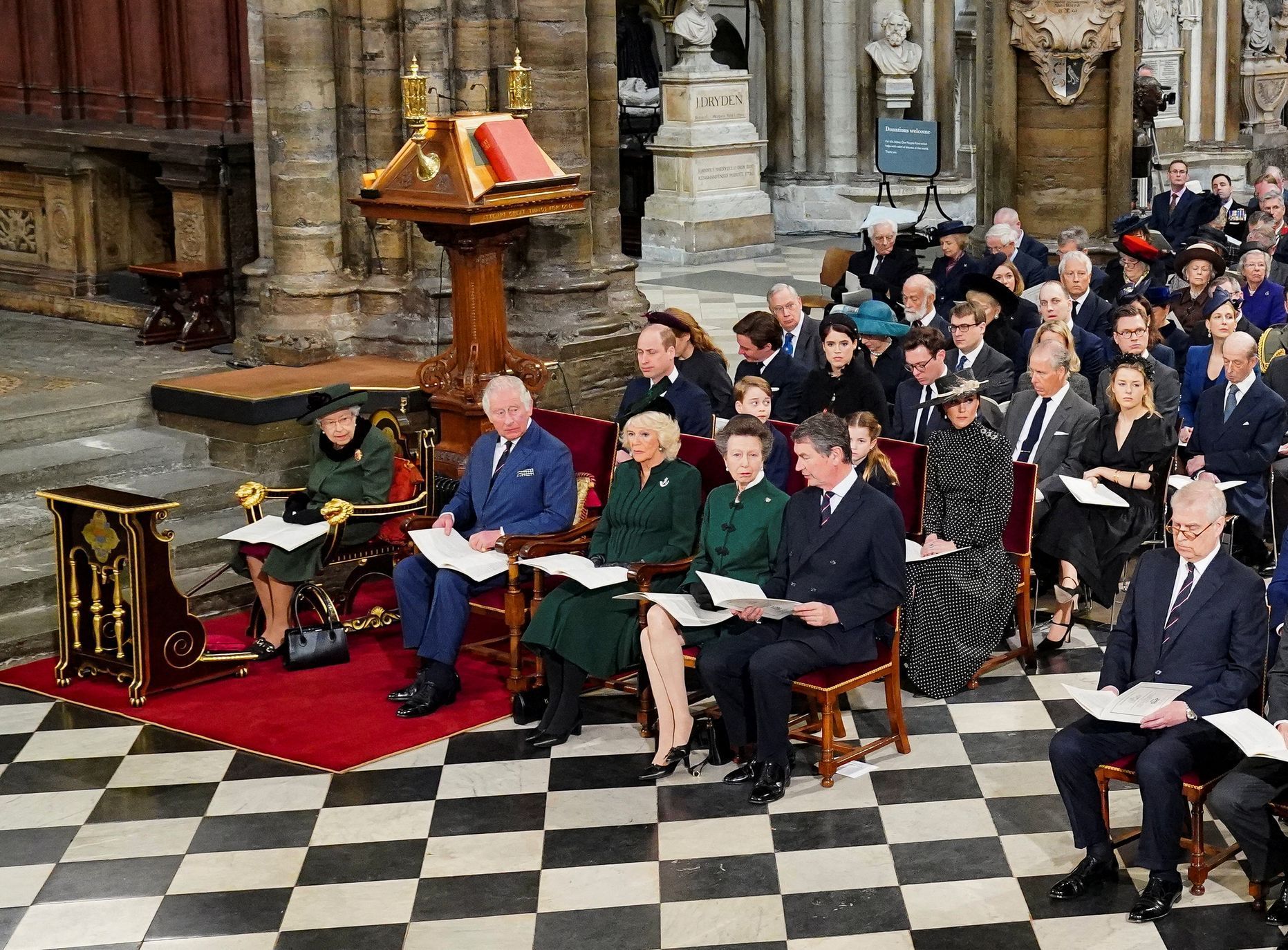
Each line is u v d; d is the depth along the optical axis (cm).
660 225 1886
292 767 671
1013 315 1023
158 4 1222
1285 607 616
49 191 1263
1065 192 1439
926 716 715
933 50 2044
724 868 579
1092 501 771
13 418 943
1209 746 551
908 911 548
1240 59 2352
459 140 850
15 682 765
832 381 864
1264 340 970
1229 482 841
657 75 2195
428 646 723
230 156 1148
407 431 973
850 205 2073
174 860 594
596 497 787
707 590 650
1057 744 563
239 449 957
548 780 655
